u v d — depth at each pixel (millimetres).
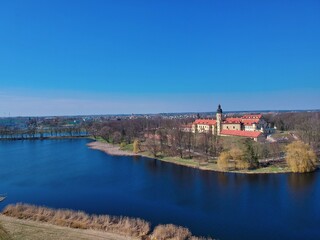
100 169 131625
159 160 152625
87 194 92000
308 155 116438
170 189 96938
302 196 86375
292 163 115250
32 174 121125
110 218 69125
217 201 83625
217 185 101000
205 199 85562
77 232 59469
